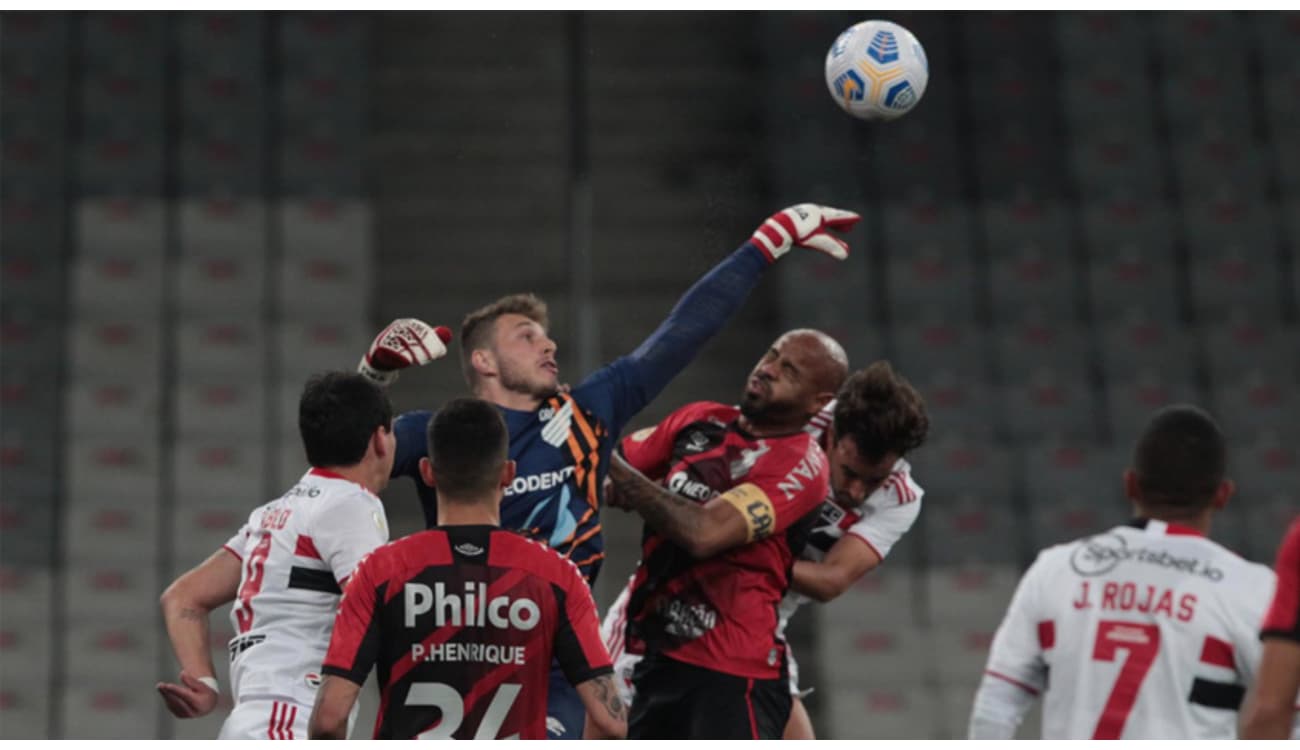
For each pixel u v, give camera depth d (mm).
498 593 10617
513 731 10594
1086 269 38625
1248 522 34281
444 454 10844
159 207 38938
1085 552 11148
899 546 33469
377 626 10594
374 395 12297
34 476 34375
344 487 12141
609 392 12945
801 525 13391
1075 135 41031
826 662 31609
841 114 40969
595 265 38312
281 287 37906
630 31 42750
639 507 12758
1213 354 37188
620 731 10648
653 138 40781
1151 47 42562
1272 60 42438
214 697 12570
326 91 41531
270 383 36312
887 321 37656
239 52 42062
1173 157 40688
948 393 36188
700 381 36219
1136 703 10727
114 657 31891
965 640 31938
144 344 36500
